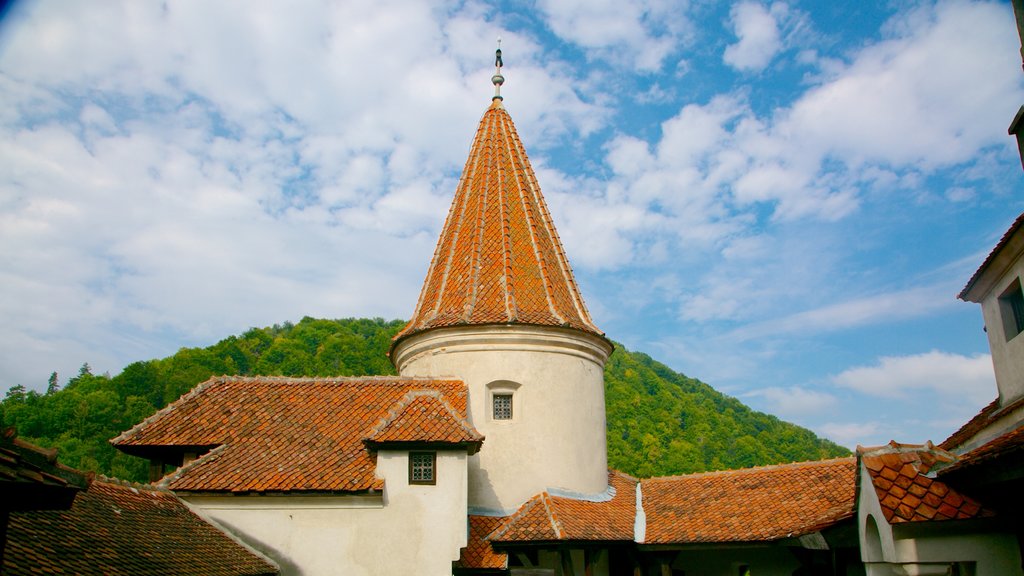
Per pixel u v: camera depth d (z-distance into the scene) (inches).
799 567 827.4
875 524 475.8
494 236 957.2
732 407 3257.9
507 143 1050.1
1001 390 616.7
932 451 484.4
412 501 724.0
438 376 884.6
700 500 880.9
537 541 737.0
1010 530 433.7
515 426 861.2
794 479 857.5
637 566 851.4
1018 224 513.3
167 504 700.7
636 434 2167.8
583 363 920.9
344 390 877.8
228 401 858.8
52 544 505.7
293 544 712.4
